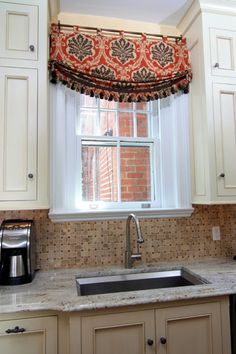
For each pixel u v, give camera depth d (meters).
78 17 2.03
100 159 2.05
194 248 2.05
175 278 1.85
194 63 2.01
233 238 2.13
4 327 1.25
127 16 2.06
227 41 1.92
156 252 1.99
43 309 1.25
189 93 2.06
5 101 1.59
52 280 1.61
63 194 1.85
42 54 1.66
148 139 2.13
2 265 1.53
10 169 1.57
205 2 1.88
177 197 2.05
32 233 1.64
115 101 1.94
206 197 1.84
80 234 1.88
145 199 2.10
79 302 1.27
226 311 1.43
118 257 1.93
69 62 1.85
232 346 1.43
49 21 1.86
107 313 1.29
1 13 1.63
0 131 1.57
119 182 2.07
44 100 1.64
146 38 2.02
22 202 1.56
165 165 2.09
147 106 2.17
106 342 1.28
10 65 1.61
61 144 1.85
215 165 1.82
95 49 1.91
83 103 2.06
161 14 2.04
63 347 1.29
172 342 1.35
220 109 1.87
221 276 1.62
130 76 1.94
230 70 1.91
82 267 1.87
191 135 2.04
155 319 1.33
